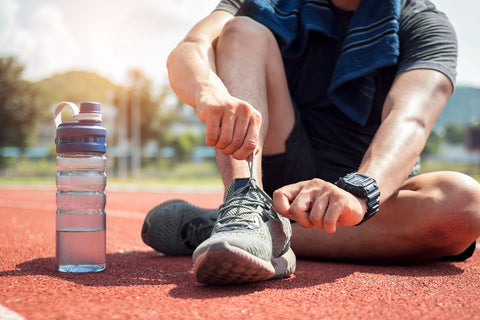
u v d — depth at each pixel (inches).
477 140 1264.8
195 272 27.2
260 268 27.1
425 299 26.9
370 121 40.2
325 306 25.3
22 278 30.3
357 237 37.0
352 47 38.5
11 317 22.7
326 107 41.7
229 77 33.7
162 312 23.8
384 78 39.4
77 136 31.8
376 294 27.9
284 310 24.5
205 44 35.3
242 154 27.9
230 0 40.8
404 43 37.9
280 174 39.9
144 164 954.7
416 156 32.3
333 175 40.9
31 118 677.9
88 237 32.6
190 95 31.6
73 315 23.1
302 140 39.4
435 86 34.4
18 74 674.2
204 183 450.6
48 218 85.0
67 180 32.4
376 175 30.5
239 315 23.5
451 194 34.2
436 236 34.7
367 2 38.8
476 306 25.6
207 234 40.8
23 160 848.9
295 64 42.4
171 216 40.5
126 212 107.9
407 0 39.6
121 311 23.8
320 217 26.5
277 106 37.9
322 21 40.6
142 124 1000.2
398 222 35.4
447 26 38.1
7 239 51.0
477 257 42.8
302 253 40.3
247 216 29.0
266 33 36.8
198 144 1186.6
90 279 30.4
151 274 32.7
